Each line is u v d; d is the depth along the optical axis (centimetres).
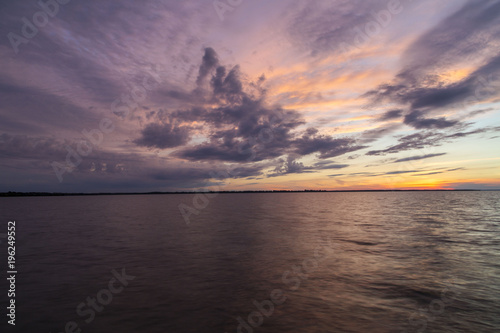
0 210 5250
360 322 726
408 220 2962
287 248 1602
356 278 1074
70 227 2612
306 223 2773
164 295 912
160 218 3491
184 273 1145
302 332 675
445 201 7675
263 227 2500
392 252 1490
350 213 3950
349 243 1730
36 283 1036
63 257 1427
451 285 993
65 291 954
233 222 2945
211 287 984
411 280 1045
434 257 1379
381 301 858
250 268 1212
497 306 816
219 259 1366
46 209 5556
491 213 3750
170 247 1655
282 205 6488
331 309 803
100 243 1792
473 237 1909
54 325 715
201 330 686
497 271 1148
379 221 2889
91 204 7994
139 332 679
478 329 687
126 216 3828
